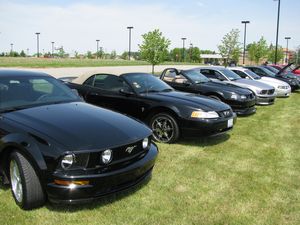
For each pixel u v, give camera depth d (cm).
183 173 487
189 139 670
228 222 357
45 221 340
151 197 405
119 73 700
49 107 424
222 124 609
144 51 2123
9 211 355
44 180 329
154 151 412
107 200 389
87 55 9256
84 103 477
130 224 344
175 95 661
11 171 370
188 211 376
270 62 4775
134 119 445
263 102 1167
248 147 638
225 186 448
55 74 2273
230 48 2827
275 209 390
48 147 330
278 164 547
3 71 476
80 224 339
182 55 7950
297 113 1045
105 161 340
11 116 383
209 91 909
